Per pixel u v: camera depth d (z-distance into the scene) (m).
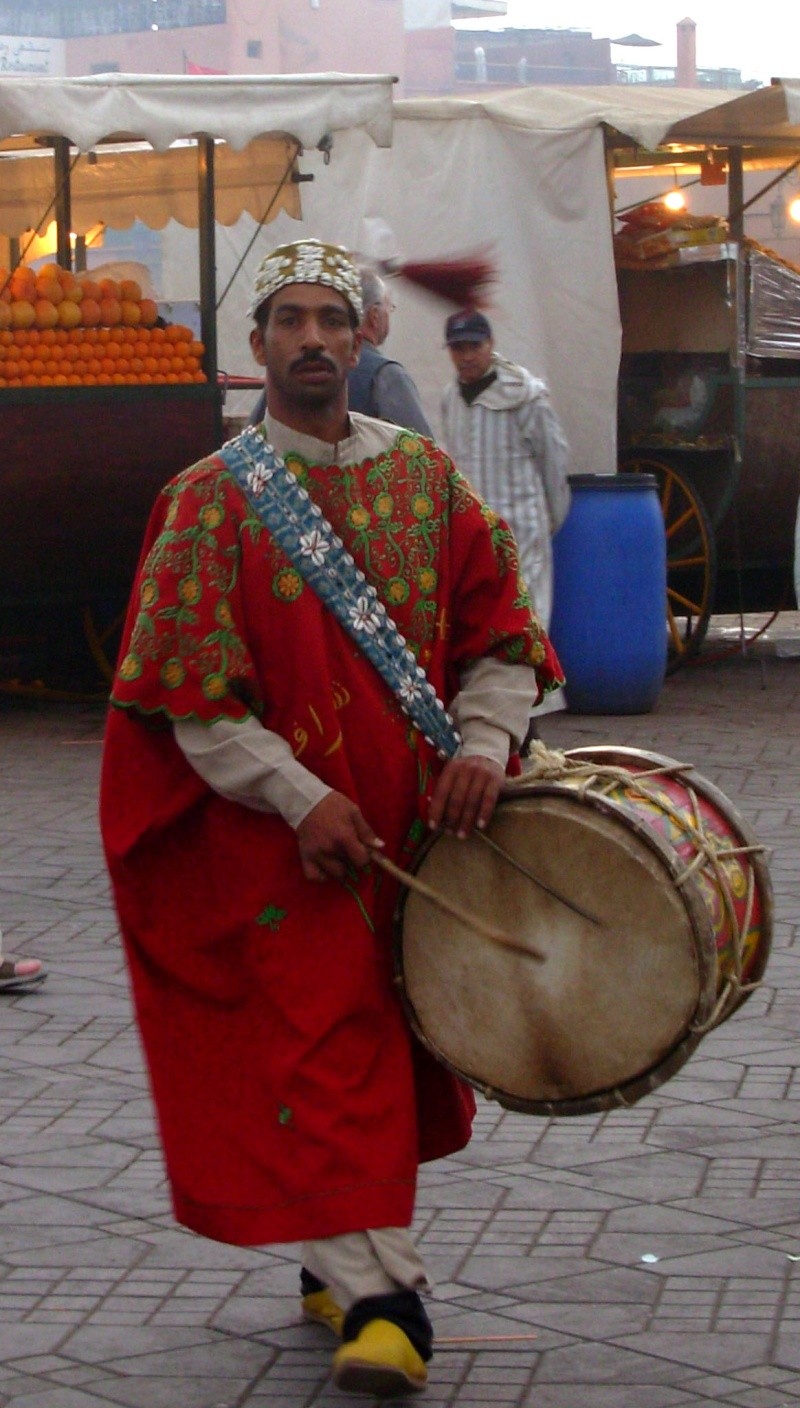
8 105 9.27
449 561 3.41
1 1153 4.55
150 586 3.29
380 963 3.36
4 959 5.91
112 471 10.82
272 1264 3.94
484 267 7.12
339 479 3.33
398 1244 3.26
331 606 3.29
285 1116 3.25
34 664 12.00
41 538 10.82
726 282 11.89
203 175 11.08
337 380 3.30
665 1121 4.74
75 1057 5.26
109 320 10.80
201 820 3.37
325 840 3.20
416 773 3.37
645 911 3.18
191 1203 3.32
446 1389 3.39
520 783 3.36
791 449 12.26
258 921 3.31
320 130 10.05
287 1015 3.28
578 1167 4.44
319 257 3.32
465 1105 3.63
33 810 8.52
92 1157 4.52
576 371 11.71
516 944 3.27
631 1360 3.49
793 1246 3.98
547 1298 3.75
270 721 3.32
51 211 12.84
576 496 10.52
